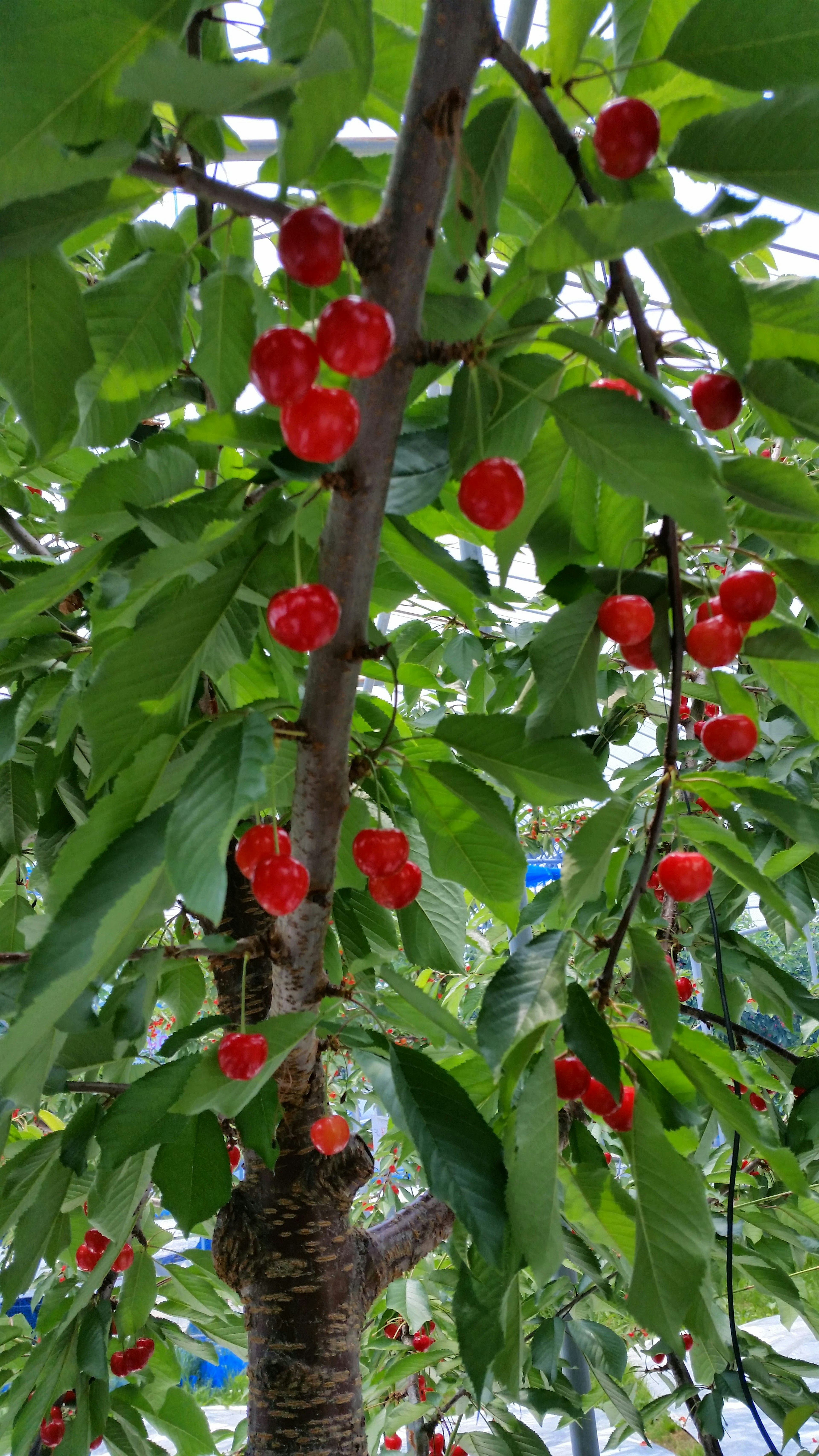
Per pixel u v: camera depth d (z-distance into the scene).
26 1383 1.78
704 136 0.83
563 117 1.04
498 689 2.37
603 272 1.24
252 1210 1.50
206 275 1.24
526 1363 2.52
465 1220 1.01
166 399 1.25
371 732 1.50
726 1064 1.24
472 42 0.78
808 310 0.92
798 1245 2.25
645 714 2.44
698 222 0.70
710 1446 2.33
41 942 0.75
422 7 1.08
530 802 1.19
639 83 0.96
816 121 0.79
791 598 1.39
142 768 0.89
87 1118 1.43
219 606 0.93
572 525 1.21
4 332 0.86
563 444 1.12
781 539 1.07
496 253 1.45
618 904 1.96
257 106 0.67
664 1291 1.07
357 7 0.69
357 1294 1.50
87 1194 1.72
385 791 1.46
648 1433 2.55
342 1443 1.37
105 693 0.90
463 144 0.97
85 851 0.88
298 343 0.83
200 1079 1.09
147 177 0.75
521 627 2.38
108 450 1.52
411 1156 2.64
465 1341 1.12
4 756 1.44
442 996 3.47
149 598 1.05
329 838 1.08
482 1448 2.14
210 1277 2.28
